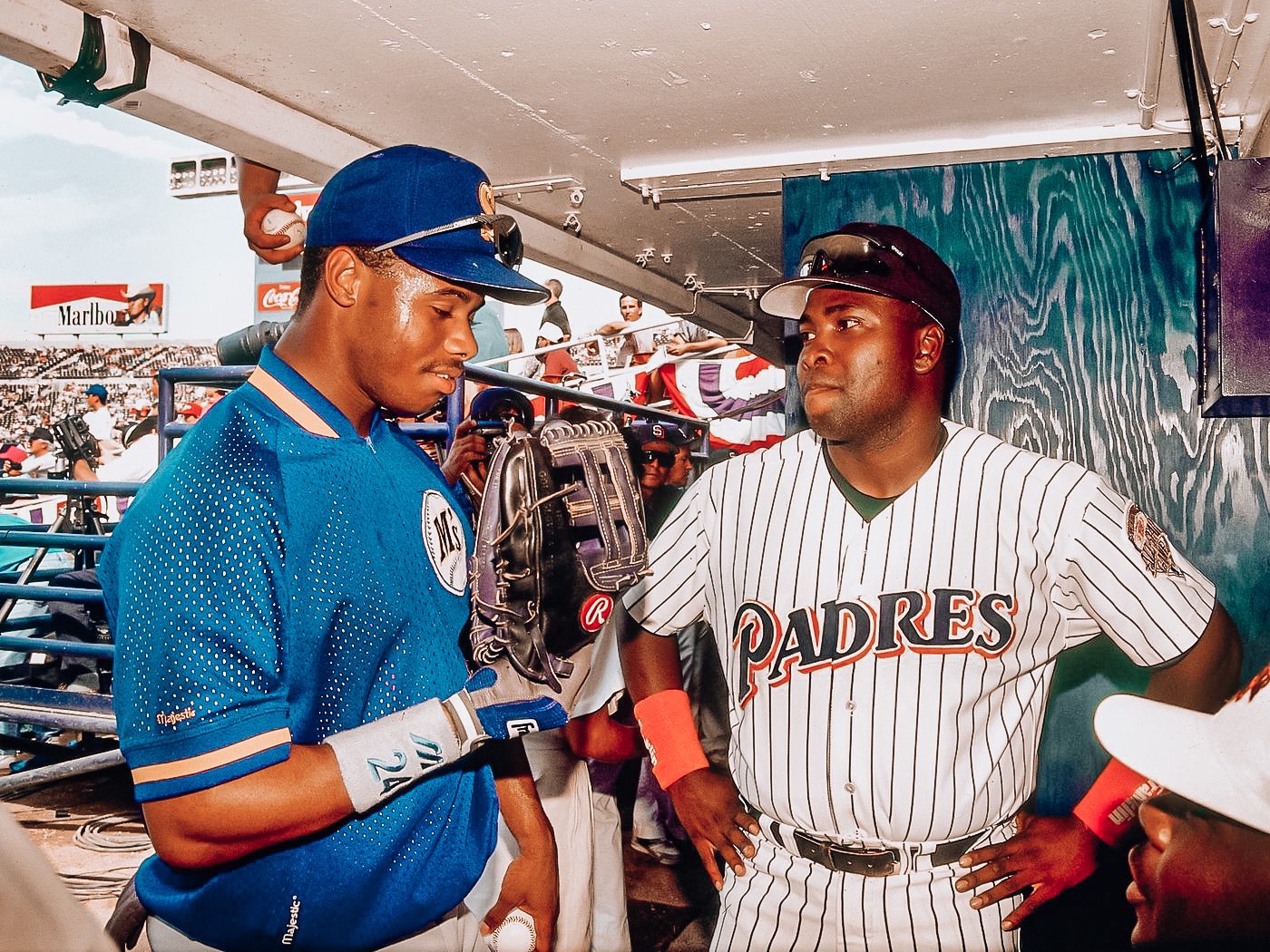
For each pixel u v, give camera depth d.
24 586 4.24
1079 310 2.47
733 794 1.81
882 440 1.62
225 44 1.95
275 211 2.51
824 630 1.63
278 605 1.17
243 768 1.08
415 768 1.19
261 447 1.22
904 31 1.88
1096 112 2.29
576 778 2.40
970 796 1.57
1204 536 2.38
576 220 3.19
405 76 2.12
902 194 2.60
